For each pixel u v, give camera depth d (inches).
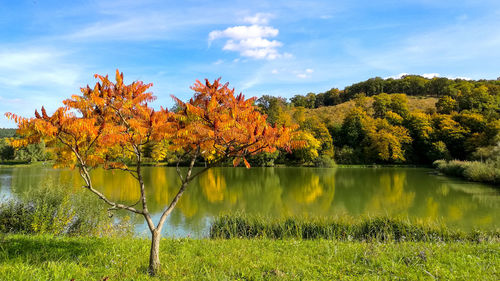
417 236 391.5
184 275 209.6
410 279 195.5
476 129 2228.1
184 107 217.2
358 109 2837.1
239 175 1577.3
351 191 984.3
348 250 278.2
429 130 2337.6
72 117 192.9
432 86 4323.3
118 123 226.2
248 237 415.5
